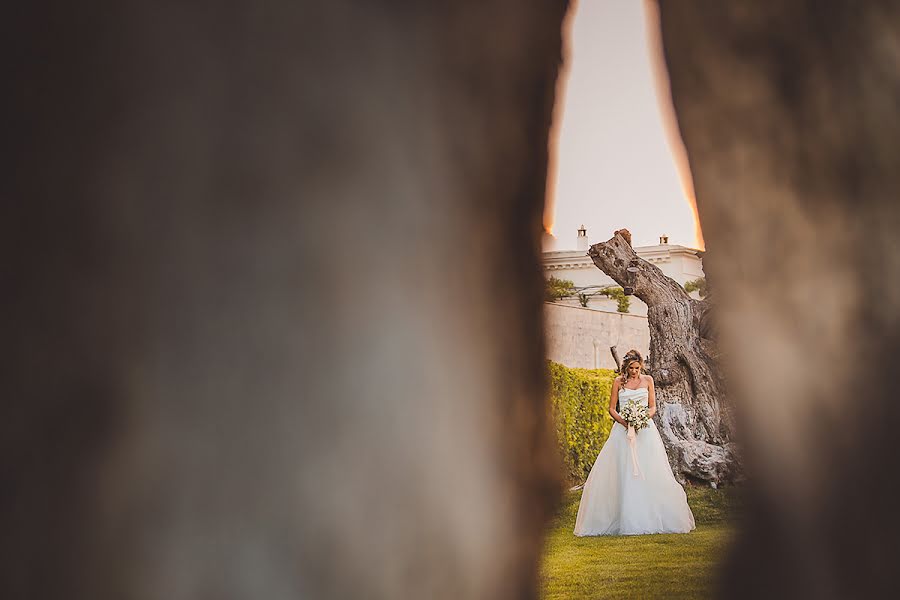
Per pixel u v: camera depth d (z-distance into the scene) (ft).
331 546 11.85
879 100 13.21
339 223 12.37
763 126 15.42
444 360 14.03
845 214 14.11
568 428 41.39
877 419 13.56
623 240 39.04
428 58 13.61
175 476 10.68
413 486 13.14
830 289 14.47
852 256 14.06
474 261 15.15
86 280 10.22
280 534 11.39
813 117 14.39
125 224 10.52
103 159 10.36
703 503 33.81
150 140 10.73
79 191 10.18
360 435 12.39
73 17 9.99
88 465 10.14
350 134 12.50
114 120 10.43
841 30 13.51
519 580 15.99
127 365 10.46
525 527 16.63
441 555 13.55
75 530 10.00
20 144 9.71
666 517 28.55
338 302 12.33
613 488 28.84
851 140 13.82
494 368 15.84
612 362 72.69
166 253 10.83
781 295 15.51
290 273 11.82
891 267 13.42
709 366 37.91
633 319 75.31
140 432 10.50
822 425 14.58
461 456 14.30
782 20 14.35
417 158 13.55
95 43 10.21
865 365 13.84
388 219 13.05
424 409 13.46
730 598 16.22
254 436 11.32
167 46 10.78
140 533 10.38
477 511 14.56
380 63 12.85
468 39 14.34
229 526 11.00
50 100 9.93
